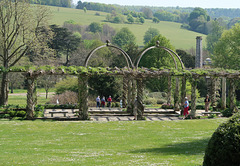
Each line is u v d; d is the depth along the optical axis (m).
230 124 7.23
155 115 23.91
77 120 20.38
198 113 24.75
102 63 48.84
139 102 20.80
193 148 10.97
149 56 44.12
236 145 6.89
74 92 37.50
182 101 24.06
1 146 11.47
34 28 33.44
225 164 6.95
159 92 42.03
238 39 46.44
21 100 49.72
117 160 8.78
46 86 47.97
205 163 7.28
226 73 23.03
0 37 31.47
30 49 34.34
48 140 12.89
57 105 27.09
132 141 12.70
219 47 49.03
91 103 32.81
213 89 27.69
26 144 11.94
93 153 10.06
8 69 19.69
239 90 44.25
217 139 7.14
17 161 8.79
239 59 46.41
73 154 9.88
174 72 21.61
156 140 12.91
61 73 19.92
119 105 29.17
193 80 21.86
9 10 31.75
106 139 13.16
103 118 22.20
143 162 8.37
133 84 23.88
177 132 15.16
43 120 19.94
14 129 15.81
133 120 20.19
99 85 38.56
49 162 8.63
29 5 32.72
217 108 26.98
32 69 19.84
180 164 8.02
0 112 20.62
